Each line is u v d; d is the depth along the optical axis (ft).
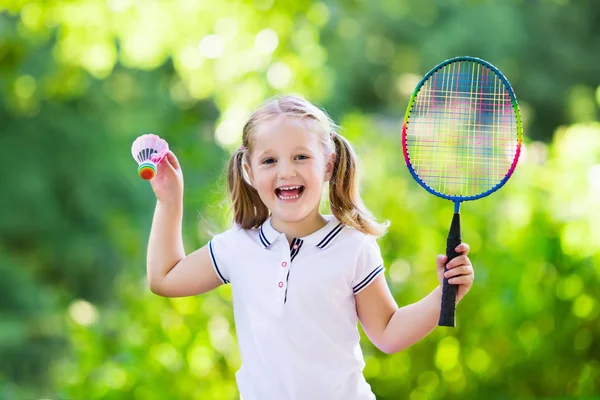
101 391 23.34
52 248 62.18
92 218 61.93
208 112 62.59
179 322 23.81
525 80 74.02
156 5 38.60
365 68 77.56
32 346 61.05
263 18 39.04
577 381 24.82
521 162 24.67
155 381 23.17
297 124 13.35
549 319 24.62
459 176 16.53
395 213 25.41
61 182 61.93
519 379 24.67
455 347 24.41
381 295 13.53
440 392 24.39
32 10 38.68
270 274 13.38
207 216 26.58
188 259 14.20
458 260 12.82
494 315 24.41
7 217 61.05
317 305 13.15
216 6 39.04
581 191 25.21
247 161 13.91
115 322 25.05
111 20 38.68
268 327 13.24
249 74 39.86
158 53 40.14
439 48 74.23
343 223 13.76
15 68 47.34
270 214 14.30
